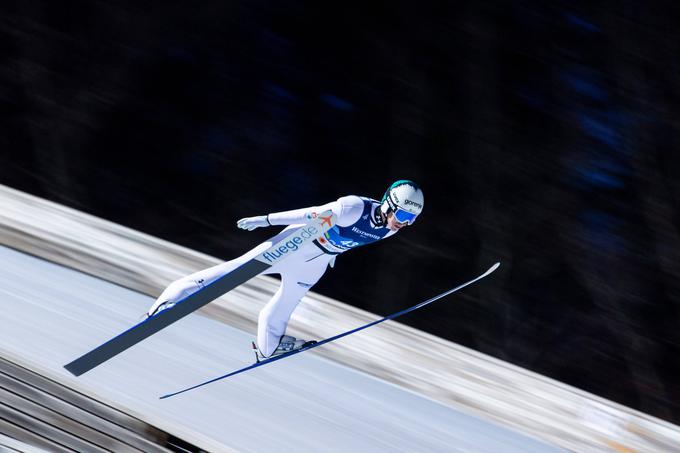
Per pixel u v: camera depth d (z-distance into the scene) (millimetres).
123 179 60188
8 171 61594
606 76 51750
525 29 52875
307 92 57062
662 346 49406
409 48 54812
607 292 49812
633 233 49781
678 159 50062
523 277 51812
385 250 53875
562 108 52000
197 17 58062
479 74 53469
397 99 54969
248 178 57375
